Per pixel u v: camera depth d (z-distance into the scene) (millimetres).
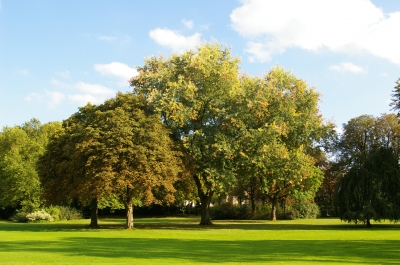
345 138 72250
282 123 38844
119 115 32781
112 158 30469
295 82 41938
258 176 46531
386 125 67688
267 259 14898
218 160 37406
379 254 16281
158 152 32062
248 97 38094
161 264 13508
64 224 45031
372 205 36969
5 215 62969
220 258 15195
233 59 40406
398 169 38188
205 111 39719
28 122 77062
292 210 59688
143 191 33469
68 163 34219
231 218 62438
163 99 35969
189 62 38688
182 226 39531
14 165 55656
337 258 15109
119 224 43969
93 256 15734
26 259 14812
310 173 43438
